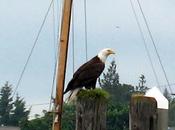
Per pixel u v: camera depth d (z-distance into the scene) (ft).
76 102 35.35
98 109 34.91
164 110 35.42
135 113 34.91
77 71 43.80
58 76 40.81
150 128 34.83
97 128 34.83
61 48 41.47
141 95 35.04
